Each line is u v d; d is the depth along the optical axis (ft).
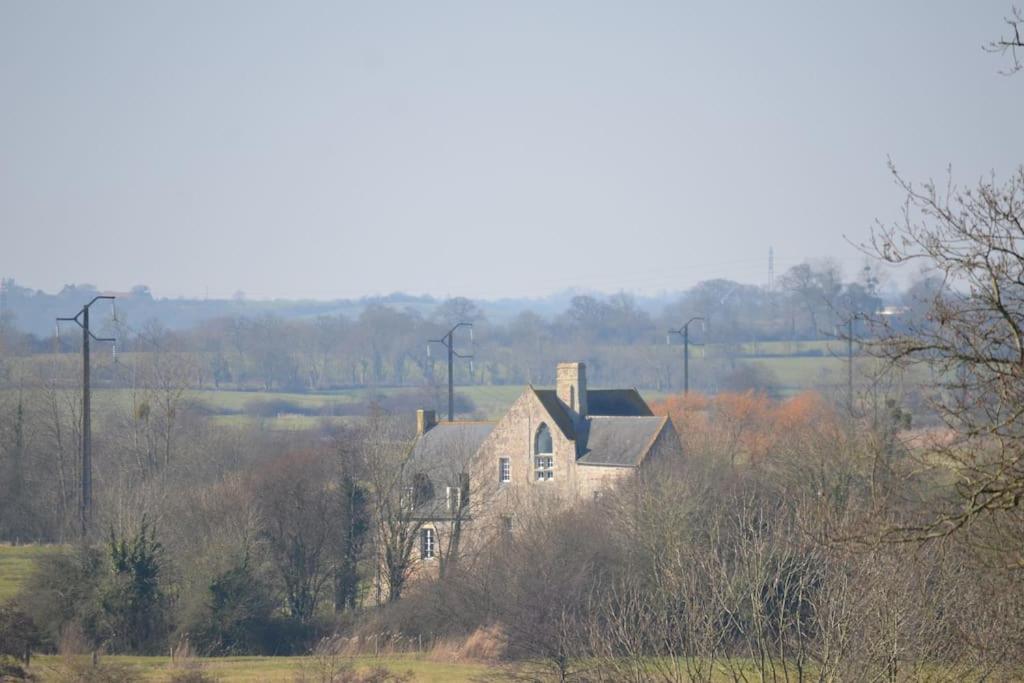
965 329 244.42
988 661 329.11
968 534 295.89
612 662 412.16
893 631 332.39
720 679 395.55
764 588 416.46
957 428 255.70
